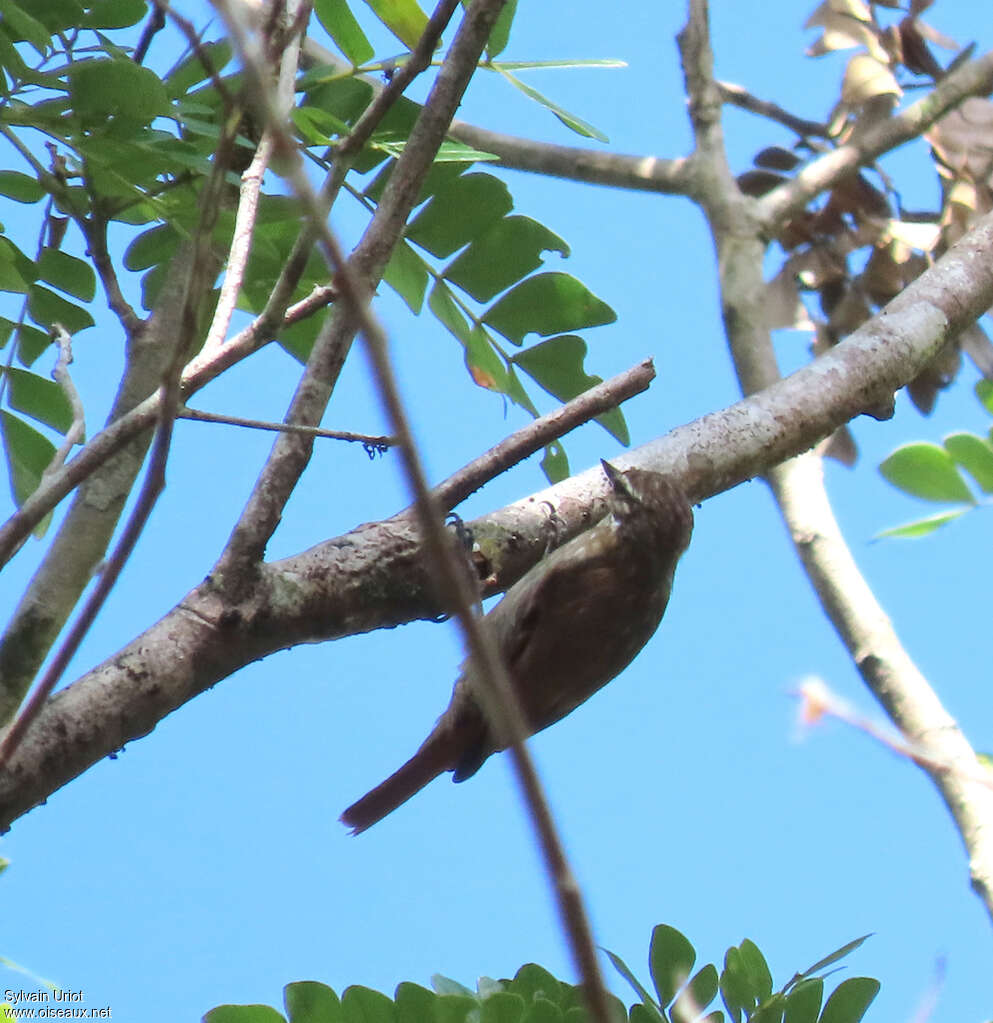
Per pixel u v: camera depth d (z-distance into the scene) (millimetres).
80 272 7281
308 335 7688
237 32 2092
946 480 8812
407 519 6059
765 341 9133
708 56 9922
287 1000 5641
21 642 5203
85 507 5457
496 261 7746
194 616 5375
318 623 5695
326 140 6438
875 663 7719
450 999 5633
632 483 7605
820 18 10055
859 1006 5895
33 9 5910
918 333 7875
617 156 9938
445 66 5312
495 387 7898
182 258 6066
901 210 9664
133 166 5855
